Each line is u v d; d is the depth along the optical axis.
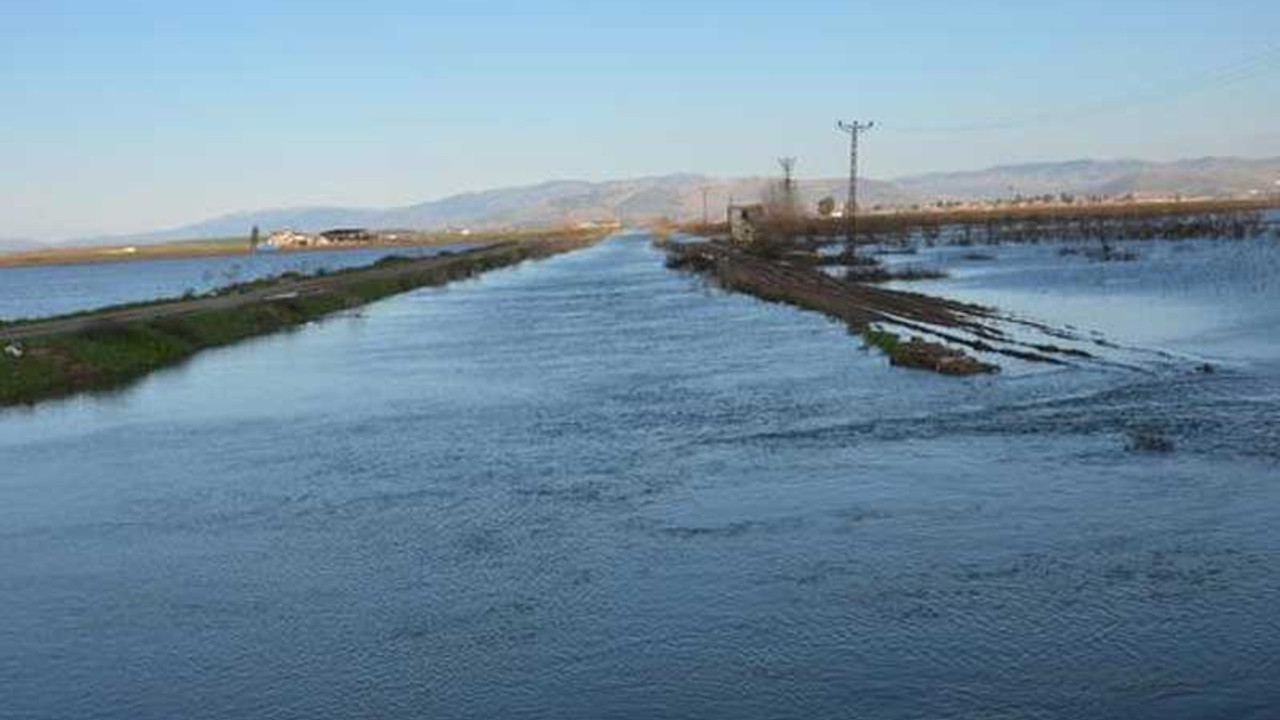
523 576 14.97
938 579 14.06
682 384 31.39
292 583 15.12
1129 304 48.38
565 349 41.78
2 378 34.69
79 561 16.50
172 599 14.66
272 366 40.19
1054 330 39.91
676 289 74.12
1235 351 33.00
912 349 33.66
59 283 140.38
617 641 12.64
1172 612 12.69
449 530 17.34
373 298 75.00
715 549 15.73
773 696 11.11
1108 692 10.86
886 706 10.79
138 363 41.12
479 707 11.20
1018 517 16.53
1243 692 10.76
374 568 15.62
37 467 23.44
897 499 17.83
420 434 25.56
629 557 15.55
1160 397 25.58
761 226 141.75
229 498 20.05
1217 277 59.25
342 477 21.41
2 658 12.88
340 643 12.95
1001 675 11.33
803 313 51.56
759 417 25.58
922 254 100.81
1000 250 102.56
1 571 16.12
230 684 11.98
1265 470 18.48
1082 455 20.16
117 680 12.19
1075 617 12.66
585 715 10.91
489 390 32.12
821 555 15.23
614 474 20.62
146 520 18.73
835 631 12.60
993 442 21.62
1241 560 14.27
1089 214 194.00
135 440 26.27
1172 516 16.22
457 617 13.59
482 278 101.00
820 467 20.30
